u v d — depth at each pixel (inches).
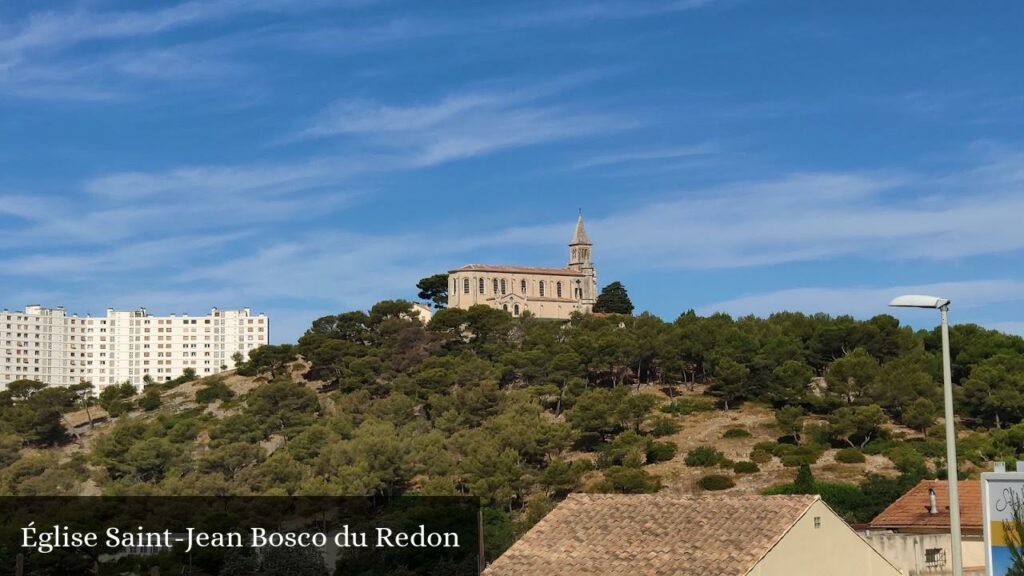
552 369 7406.5
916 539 2284.7
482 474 5339.6
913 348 7386.8
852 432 6082.7
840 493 4323.3
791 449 5979.3
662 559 1729.8
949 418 1508.4
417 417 7126.0
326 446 6067.9
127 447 6530.5
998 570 1940.2
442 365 7834.6
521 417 6338.6
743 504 1835.6
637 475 5492.1
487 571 1822.1
